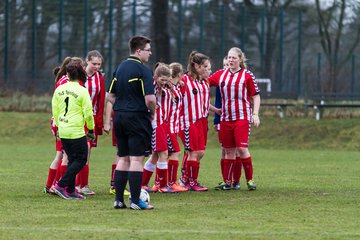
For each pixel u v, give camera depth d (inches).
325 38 4360.2
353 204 1033.5
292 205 1021.8
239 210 968.9
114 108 961.5
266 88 3548.2
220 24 3476.9
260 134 2731.3
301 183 1357.0
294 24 3722.9
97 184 1337.4
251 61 3580.2
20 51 3334.2
